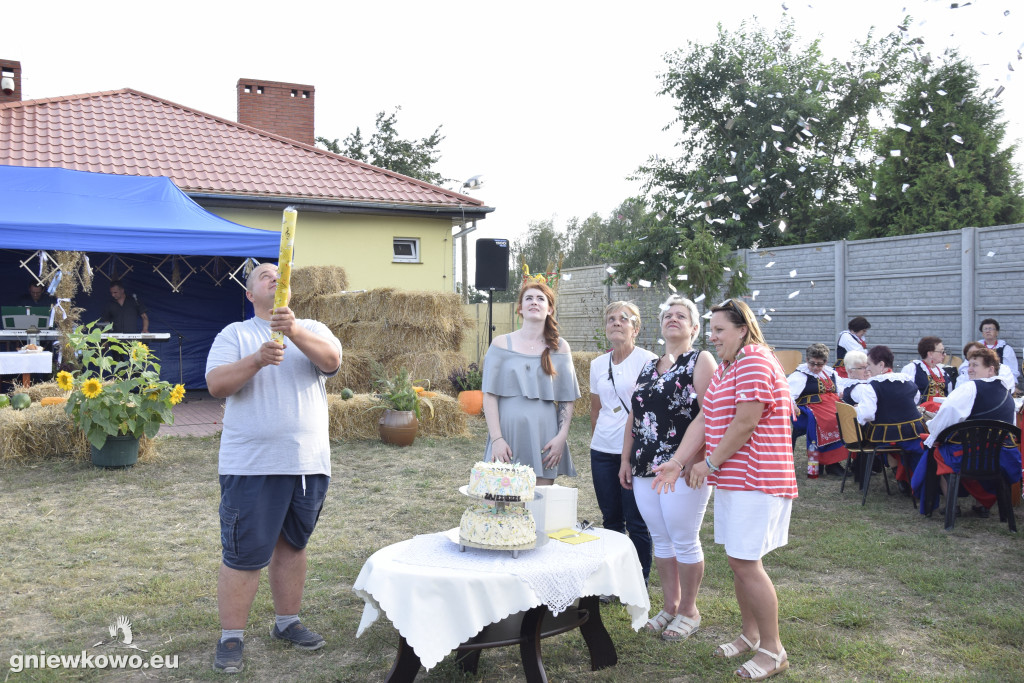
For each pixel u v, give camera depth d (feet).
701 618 13.25
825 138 57.06
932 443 19.42
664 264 49.52
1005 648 11.93
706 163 59.77
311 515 11.76
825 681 10.87
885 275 37.37
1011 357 29.58
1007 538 18.12
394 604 9.57
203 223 35.60
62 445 25.50
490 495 10.44
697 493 12.21
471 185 48.67
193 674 11.09
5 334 35.65
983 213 49.83
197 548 16.90
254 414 11.10
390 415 29.96
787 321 42.37
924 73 53.36
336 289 43.75
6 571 15.24
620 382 13.75
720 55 59.16
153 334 39.42
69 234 30.89
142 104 55.67
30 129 47.62
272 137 55.36
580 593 10.05
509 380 13.78
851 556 16.58
